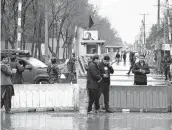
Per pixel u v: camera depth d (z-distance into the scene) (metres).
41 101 20.83
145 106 20.33
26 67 28.39
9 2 47.50
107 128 15.21
